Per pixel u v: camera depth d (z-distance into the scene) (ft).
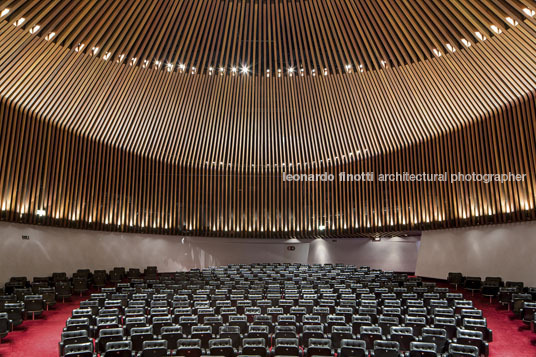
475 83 45.32
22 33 37.40
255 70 59.00
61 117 49.11
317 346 22.35
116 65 49.03
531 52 37.88
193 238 71.31
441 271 55.52
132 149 60.70
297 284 44.88
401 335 24.14
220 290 38.60
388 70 51.78
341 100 59.31
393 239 74.23
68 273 51.88
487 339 25.89
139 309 29.68
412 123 55.52
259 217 71.00
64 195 50.24
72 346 21.81
